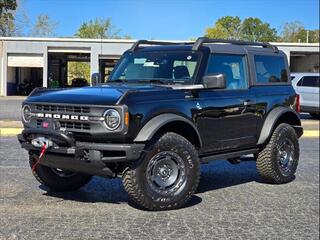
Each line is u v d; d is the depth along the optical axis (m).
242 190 8.16
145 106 6.35
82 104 6.22
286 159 8.77
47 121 6.50
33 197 7.25
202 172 9.73
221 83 6.97
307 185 8.66
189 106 6.93
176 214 6.54
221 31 60.91
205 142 7.24
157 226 5.97
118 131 6.07
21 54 43.19
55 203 6.94
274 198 7.64
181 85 7.12
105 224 5.99
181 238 5.56
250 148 8.22
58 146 6.34
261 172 8.56
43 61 45.03
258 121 8.21
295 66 55.09
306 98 21.62
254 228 6.04
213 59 7.55
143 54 7.95
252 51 8.36
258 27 70.06
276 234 5.83
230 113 7.62
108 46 46.56
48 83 46.03
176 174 6.68
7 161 10.14
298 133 9.12
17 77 43.47
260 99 8.24
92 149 6.14
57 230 5.70
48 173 7.38
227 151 7.77
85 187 8.02
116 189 7.90
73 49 46.50
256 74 8.34
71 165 6.39
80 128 6.27
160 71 7.56
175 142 6.58
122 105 6.09
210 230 5.89
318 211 6.92
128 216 6.36
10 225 5.84
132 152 6.12
